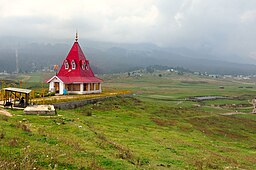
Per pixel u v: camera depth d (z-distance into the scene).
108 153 21.86
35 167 15.61
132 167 18.97
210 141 44.84
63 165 16.75
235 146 45.03
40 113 40.19
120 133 35.91
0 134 20.81
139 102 76.00
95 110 55.75
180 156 27.66
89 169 16.84
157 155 26.34
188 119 65.81
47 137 23.41
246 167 28.16
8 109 43.25
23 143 19.97
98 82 77.94
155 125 50.97
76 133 29.12
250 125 73.75
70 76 72.56
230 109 126.62
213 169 24.50
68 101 53.47
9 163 15.24
